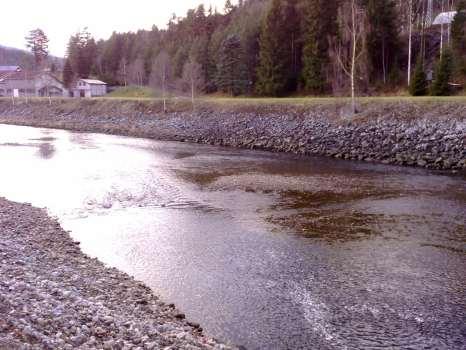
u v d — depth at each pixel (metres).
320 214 20.64
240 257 15.68
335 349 10.33
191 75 64.88
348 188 25.59
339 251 16.12
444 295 12.78
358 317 11.65
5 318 8.30
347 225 19.02
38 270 12.30
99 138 51.53
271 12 62.69
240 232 18.30
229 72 69.38
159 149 42.34
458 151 31.59
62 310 9.44
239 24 78.81
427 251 16.02
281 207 21.88
